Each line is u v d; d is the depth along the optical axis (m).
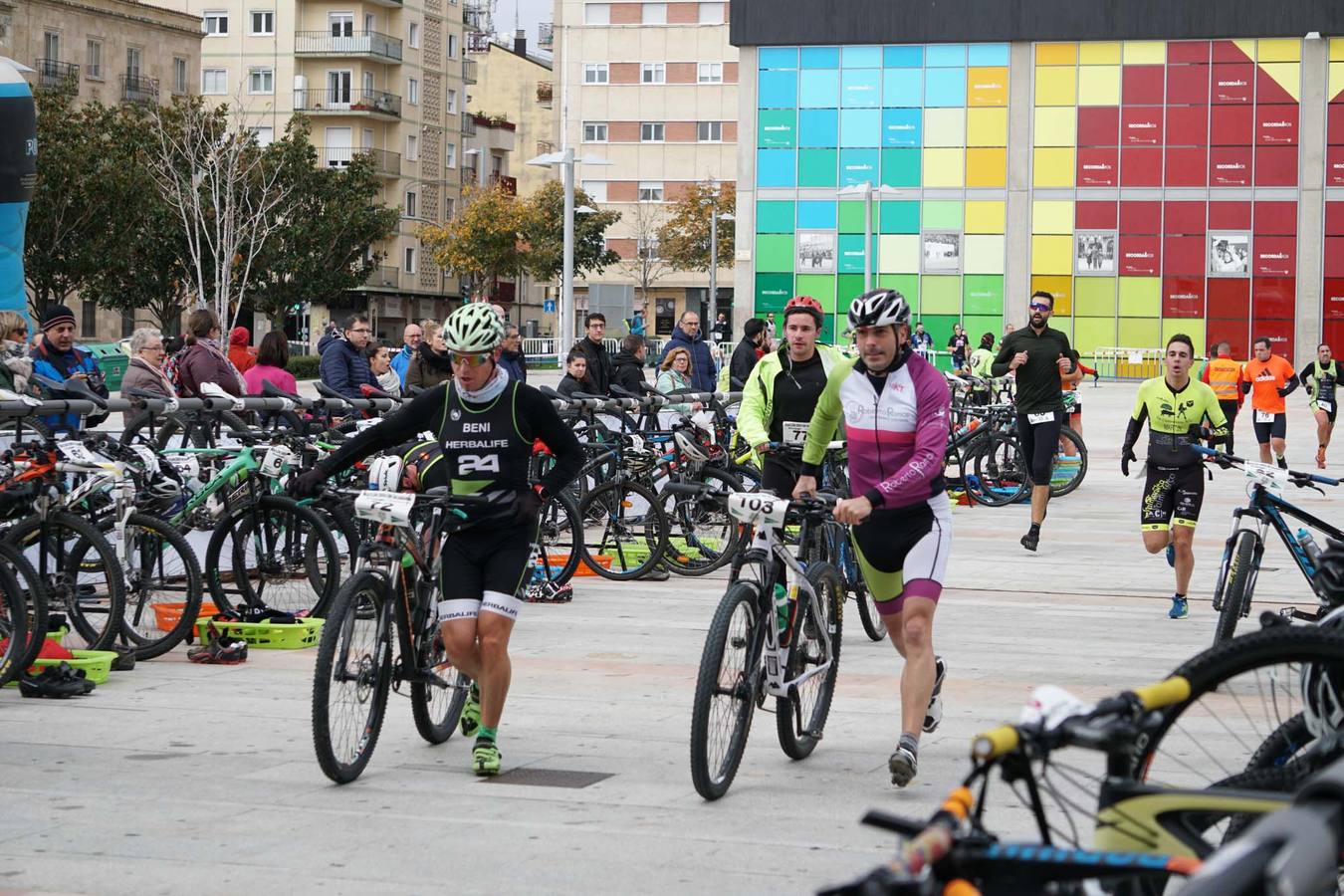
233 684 11.20
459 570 8.64
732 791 8.29
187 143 73.56
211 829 7.48
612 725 9.93
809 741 9.05
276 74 101.06
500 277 104.69
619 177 115.00
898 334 8.59
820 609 9.05
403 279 104.56
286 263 78.12
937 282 64.94
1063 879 3.56
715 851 7.17
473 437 8.59
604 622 14.06
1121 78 63.31
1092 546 20.33
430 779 8.55
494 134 116.75
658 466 17.89
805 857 7.08
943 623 14.16
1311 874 2.94
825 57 64.81
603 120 115.00
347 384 19.08
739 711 8.30
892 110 64.62
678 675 11.59
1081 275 64.06
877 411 8.59
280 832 7.44
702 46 113.50
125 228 70.56
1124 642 13.19
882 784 8.48
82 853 7.07
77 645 11.90
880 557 8.58
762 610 8.40
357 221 81.19
